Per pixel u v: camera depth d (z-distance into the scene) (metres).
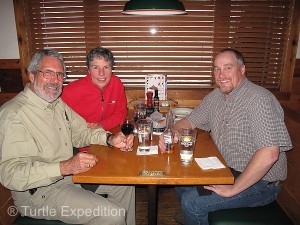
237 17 2.72
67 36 2.83
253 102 1.67
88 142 1.91
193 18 2.74
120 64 2.89
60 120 1.79
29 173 1.43
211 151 1.71
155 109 2.54
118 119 2.36
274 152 1.57
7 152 1.46
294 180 1.81
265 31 2.74
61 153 1.76
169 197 2.75
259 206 1.75
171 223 2.38
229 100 1.83
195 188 1.83
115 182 1.41
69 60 2.89
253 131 1.65
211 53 2.82
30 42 2.84
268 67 2.84
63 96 2.25
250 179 1.58
